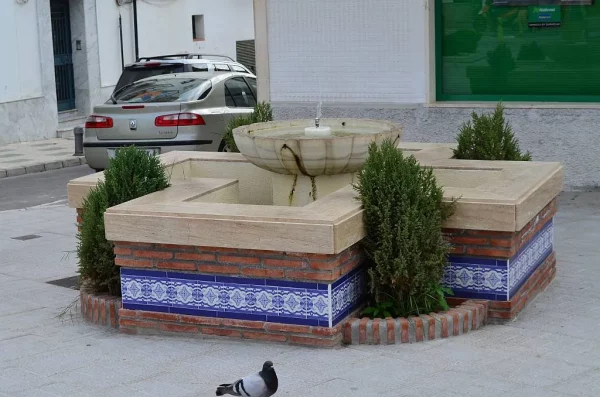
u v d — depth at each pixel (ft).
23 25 71.92
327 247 21.49
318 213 22.25
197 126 48.73
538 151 41.75
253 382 17.70
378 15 43.29
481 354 21.68
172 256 23.48
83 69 81.20
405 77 43.42
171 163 30.01
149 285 23.98
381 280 23.24
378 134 26.02
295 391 19.61
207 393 19.80
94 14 81.87
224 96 51.31
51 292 29.30
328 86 44.86
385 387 19.74
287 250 21.95
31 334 24.75
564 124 41.06
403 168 23.16
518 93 42.88
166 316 23.84
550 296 26.53
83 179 27.86
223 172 31.01
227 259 22.89
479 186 25.50
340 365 21.11
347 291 23.00
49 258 34.19
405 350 22.09
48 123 74.54
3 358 22.75
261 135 28.63
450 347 22.24
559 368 20.68
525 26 42.22
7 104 70.69
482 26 42.86
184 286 23.58
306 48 44.86
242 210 22.95
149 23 90.02
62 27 80.02
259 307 22.85
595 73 41.52
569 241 33.01
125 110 48.80
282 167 26.27
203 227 22.71
